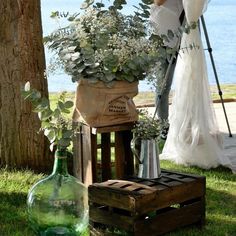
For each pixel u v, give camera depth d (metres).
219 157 4.52
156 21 4.82
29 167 4.16
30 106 4.10
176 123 4.60
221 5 44.72
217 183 4.14
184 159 4.59
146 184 3.03
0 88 4.09
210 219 3.39
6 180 3.84
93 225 3.06
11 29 4.01
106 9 3.38
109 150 3.61
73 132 2.78
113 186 2.99
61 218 2.73
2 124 4.12
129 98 3.44
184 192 3.08
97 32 3.24
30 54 4.05
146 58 3.22
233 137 5.61
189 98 4.50
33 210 2.75
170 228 3.05
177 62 4.54
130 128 3.51
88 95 3.43
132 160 3.57
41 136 4.16
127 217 2.90
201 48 4.43
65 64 3.30
